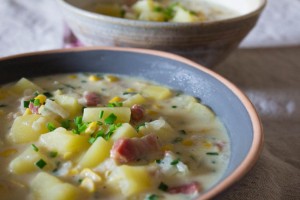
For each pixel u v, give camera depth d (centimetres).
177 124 30
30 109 29
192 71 32
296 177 30
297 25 56
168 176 25
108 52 35
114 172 24
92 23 39
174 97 33
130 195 23
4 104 32
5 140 28
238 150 25
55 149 26
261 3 43
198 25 37
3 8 57
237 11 49
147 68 35
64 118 29
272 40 51
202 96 32
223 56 41
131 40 38
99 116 28
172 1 54
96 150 25
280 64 46
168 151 26
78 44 47
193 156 27
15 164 25
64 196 23
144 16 47
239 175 21
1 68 33
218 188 20
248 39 52
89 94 32
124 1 52
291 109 40
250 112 26
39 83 34
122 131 26
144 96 33
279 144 34
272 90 41
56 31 51
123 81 35
